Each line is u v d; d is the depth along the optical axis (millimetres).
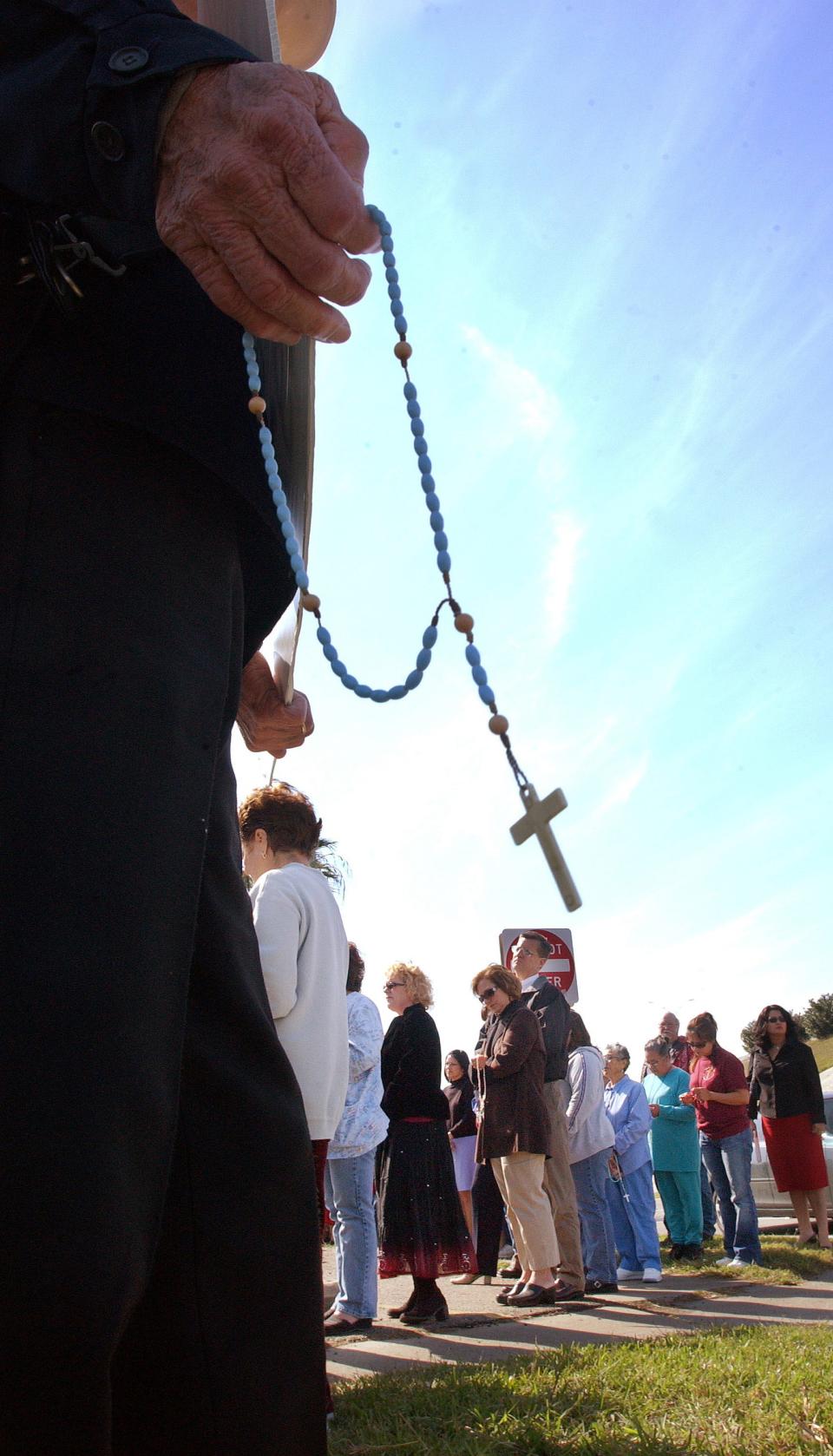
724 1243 9445
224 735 1220
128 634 1067
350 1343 4898
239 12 1335
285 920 3252
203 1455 1054
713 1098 8414
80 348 1154
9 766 998
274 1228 1114
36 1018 927
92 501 1107
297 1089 1192
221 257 1056
